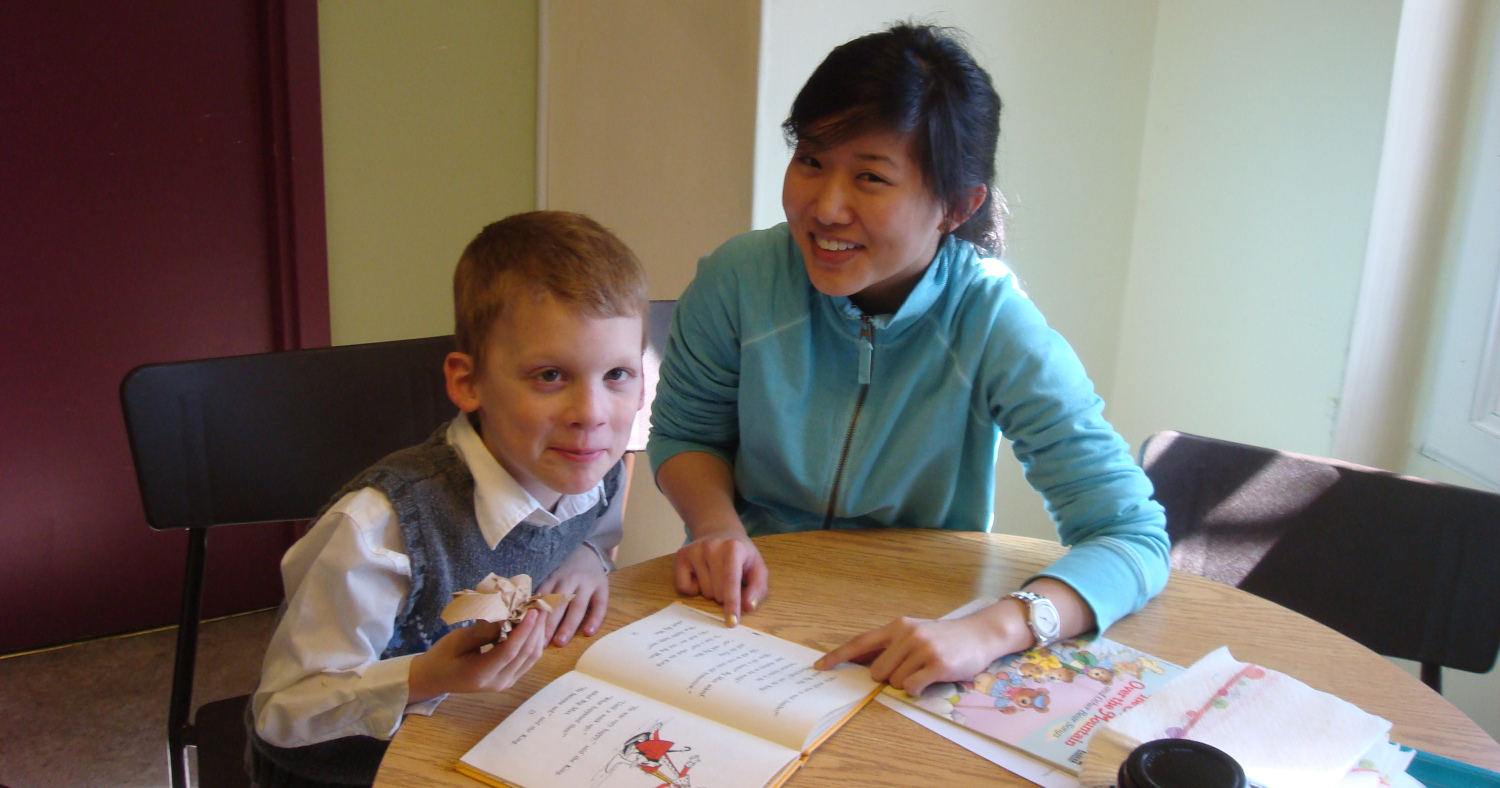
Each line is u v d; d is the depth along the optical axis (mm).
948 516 1246
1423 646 1192
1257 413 1847
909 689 815
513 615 742
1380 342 1652
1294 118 1722
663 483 1273
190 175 2023
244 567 2299
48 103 1873
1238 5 1810
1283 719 784
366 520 868
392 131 2164
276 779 989
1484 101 1530
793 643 896
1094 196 2021
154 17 1920
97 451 2086
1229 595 1046
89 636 2172
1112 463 1076
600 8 2018
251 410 1219
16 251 1914
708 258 1253
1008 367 1095
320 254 2141
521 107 2295
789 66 1657
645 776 697
